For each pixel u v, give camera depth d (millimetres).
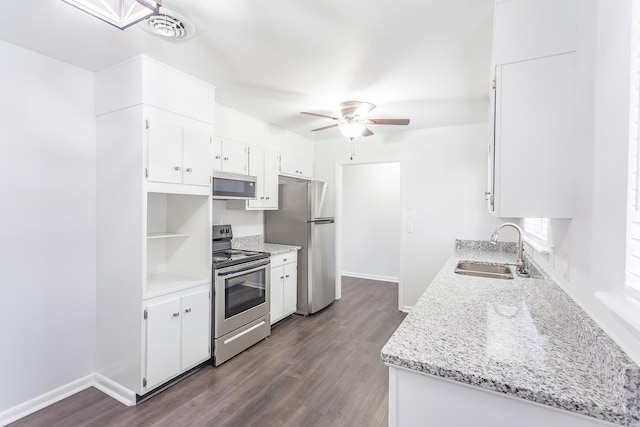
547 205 1243
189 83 2387
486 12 1589
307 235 3855
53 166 2143
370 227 5969
